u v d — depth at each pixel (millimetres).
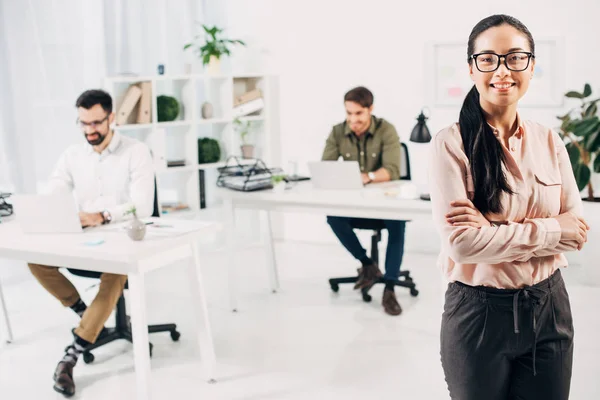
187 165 5488
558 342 1708
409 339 3748
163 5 5645
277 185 4250
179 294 4629
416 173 5574
